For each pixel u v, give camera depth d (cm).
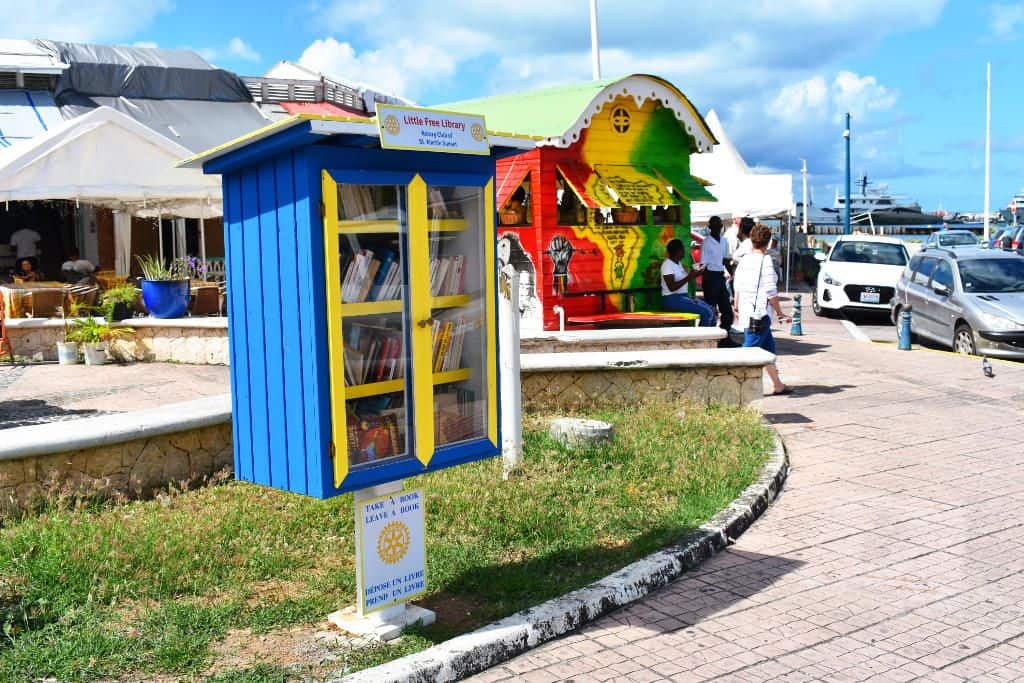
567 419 850
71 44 2338
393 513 498
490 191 534
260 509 655
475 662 464
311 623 498
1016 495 747
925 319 1692
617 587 543
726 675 459
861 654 480
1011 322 1484
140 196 1536
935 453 879
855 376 1309
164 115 2252
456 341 530
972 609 535
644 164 1426
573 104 1293
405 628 491
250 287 496
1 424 953
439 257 520
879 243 2273
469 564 573
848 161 4441
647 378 996
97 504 661
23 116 2088
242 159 477
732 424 916
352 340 479
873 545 639
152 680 429
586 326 1314
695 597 557
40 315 1492
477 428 544
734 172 2527
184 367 1347
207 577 539
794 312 1850
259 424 502
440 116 482
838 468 830
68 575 529
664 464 774
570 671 466
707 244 1532
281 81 2577
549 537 620
